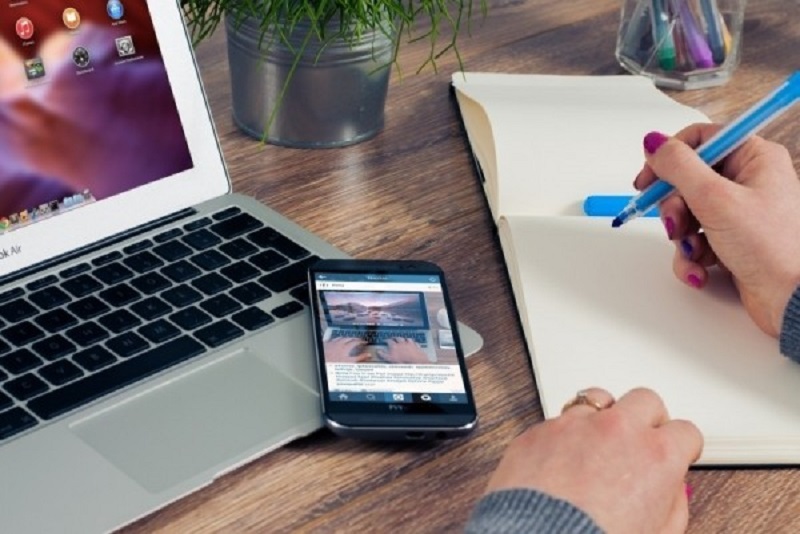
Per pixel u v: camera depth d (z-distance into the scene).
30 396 0.80
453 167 1.17
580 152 1.13
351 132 1.17
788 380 0.87
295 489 0.77
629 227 1.04
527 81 1.30
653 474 0.69
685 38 1.35
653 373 0.87
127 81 0.97
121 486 0.74
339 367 0.84
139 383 0.82
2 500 0.72
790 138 1.27
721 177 0.93
